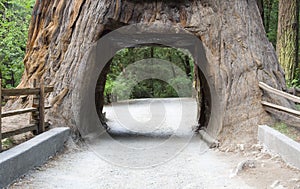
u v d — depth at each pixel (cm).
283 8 1245
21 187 446
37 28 920
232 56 800
